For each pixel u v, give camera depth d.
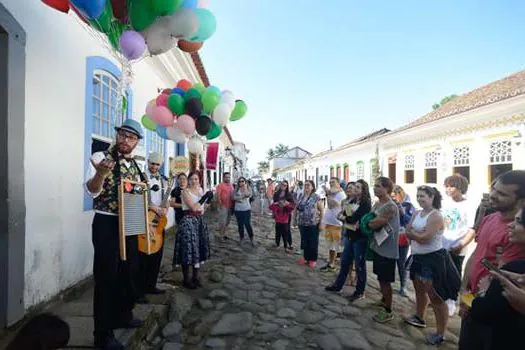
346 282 5.33
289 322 3.73
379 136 17.06
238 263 6.13
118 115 4.48
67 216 3.63
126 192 2.61
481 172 10.78
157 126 4.34
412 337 3.57
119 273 2.84
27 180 2.98
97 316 2.49
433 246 3.45
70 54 3.65
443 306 3.40
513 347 1.66
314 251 6.25
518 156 9.48
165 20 2.89
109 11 2.69
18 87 2.75
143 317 3.17
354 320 3.89
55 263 3.41
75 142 3.78
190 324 3.55
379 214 4.03
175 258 4.52
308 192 6.43
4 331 2.62
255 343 3.24
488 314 1.73
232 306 4.06
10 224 2.65
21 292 2.80
